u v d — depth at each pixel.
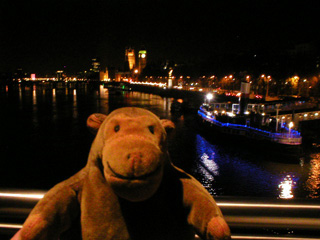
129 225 1.18
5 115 57.06
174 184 1.25
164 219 1.21
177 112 61.38
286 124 41.03
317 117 44.88
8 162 27.92
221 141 35.59
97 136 1.28
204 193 1.20
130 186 1.01
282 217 2.05
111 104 78.12
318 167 26.08
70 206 1.18
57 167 26.59
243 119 38.31
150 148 1.07
